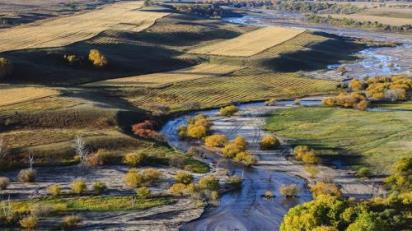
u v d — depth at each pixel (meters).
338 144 89.38
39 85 115.62
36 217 59.59
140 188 68.81
